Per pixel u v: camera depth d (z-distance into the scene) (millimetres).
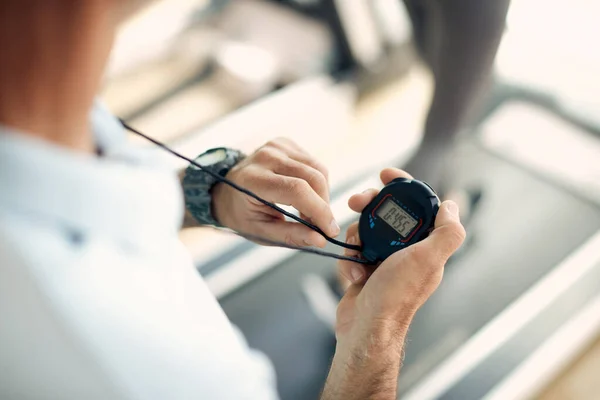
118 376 486
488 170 2336
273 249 2029
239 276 1966
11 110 435
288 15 2480
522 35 2613
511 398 1805
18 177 415
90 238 459
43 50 420
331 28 2414
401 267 815
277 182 935
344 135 2387
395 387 839
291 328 1899
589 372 1947
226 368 558
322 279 1992
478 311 1979
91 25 438
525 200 2258
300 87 2373
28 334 469
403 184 988
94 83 470
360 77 2463
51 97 444
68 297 450
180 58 2342
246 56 2391
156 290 508
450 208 896
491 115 2514
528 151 2393
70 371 486
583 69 2559
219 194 1015
